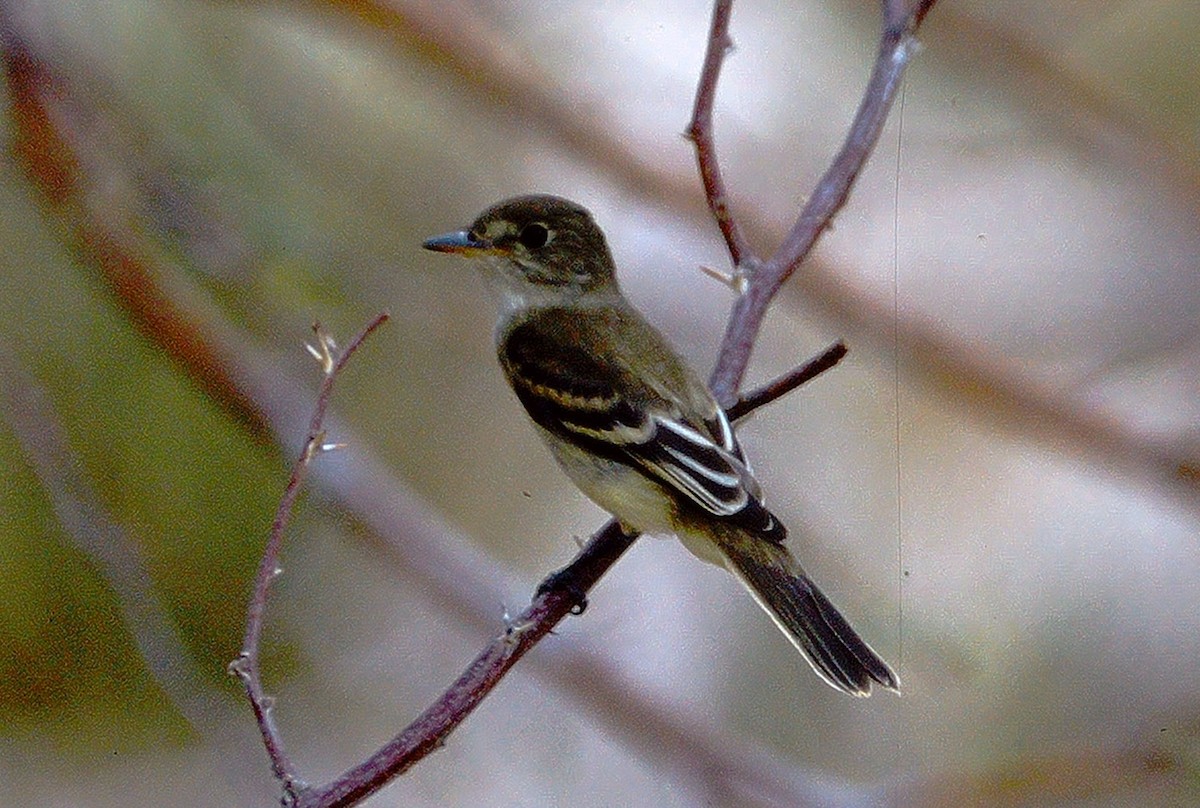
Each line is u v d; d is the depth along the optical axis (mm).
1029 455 4871
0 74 4816
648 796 4844
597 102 4879
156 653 4762
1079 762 4793
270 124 4844
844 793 4797
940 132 4902
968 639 4848
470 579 4820
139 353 4820
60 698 4848
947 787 4789
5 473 4824
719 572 4855
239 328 4832
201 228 4824
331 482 4816
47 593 4836
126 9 4828
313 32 4852
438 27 4859
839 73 4902
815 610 4707
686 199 4883
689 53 4891
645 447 4727
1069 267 4895
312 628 4859
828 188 4719
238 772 4766
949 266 4891
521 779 4852
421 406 4859
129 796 4852
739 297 4727
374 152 4855
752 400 4727
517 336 4762
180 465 4824
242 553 4832
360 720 4859
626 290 4879
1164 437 4871
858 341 4879
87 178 4812
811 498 4867
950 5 4898
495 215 4770
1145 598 4852
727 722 4836
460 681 4645
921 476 4871
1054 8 4910
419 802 4844
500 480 4867
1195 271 4891
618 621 4828
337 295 4844
